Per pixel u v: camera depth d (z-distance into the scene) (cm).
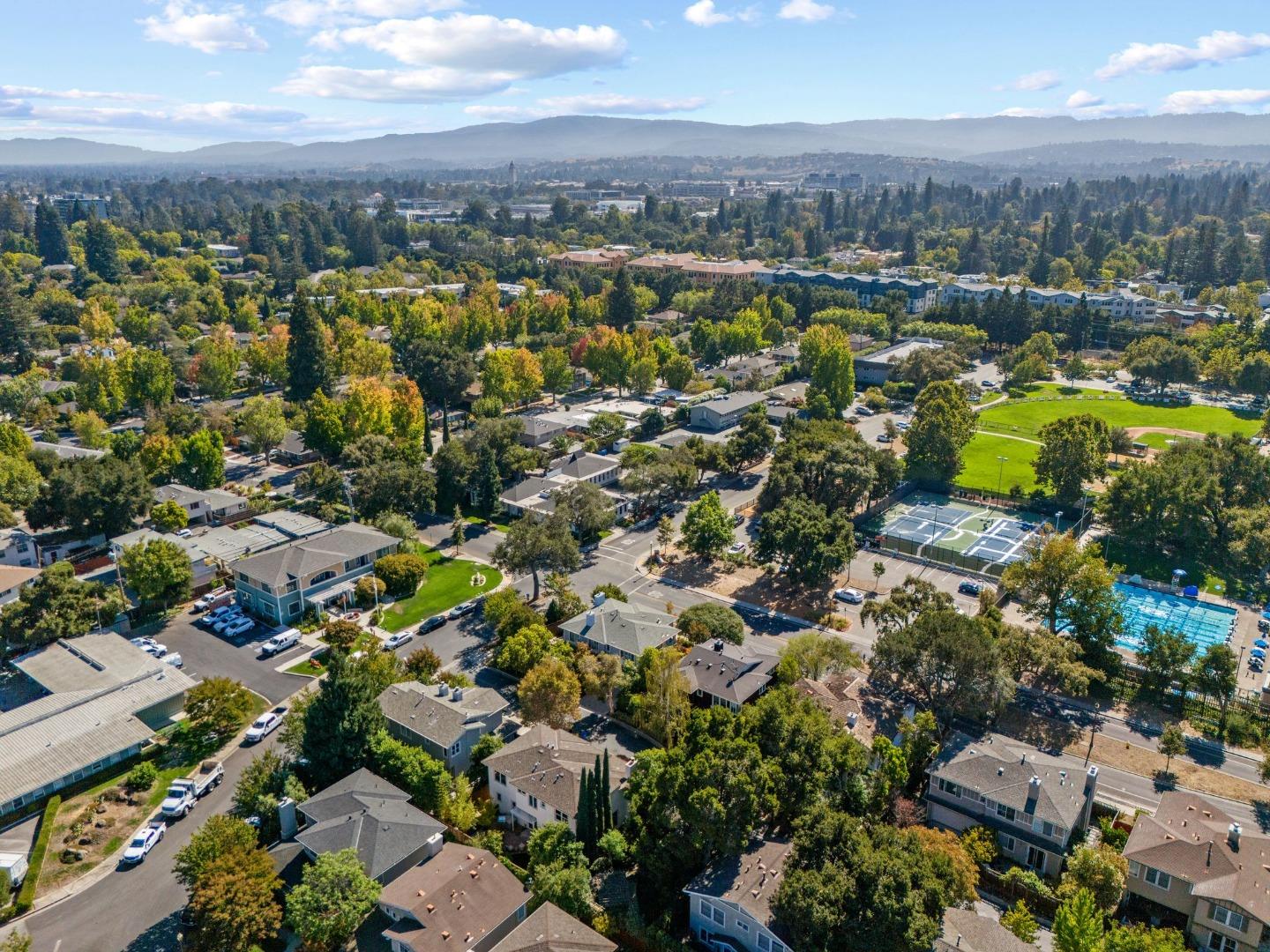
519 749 8006
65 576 10706
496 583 12488
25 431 18125
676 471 14750
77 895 6912
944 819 7844
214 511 14325
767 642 10862
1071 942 5994
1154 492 13600
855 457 14250
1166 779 8500
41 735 8362
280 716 9181
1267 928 6259
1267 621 11544
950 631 8919
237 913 6153
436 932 6184
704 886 6556
